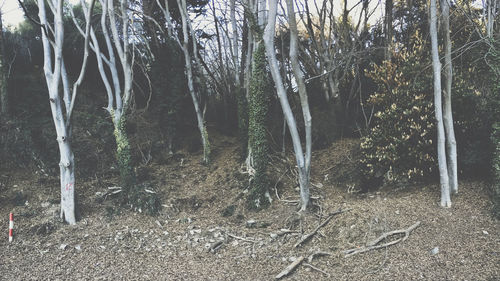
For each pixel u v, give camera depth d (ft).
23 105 49.26
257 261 28.91
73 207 36.96
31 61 57.31
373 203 35.12
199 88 58.90
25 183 41.70
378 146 39.60
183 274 26.99
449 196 32.42
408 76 39.88
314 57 56.44
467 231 27.61
